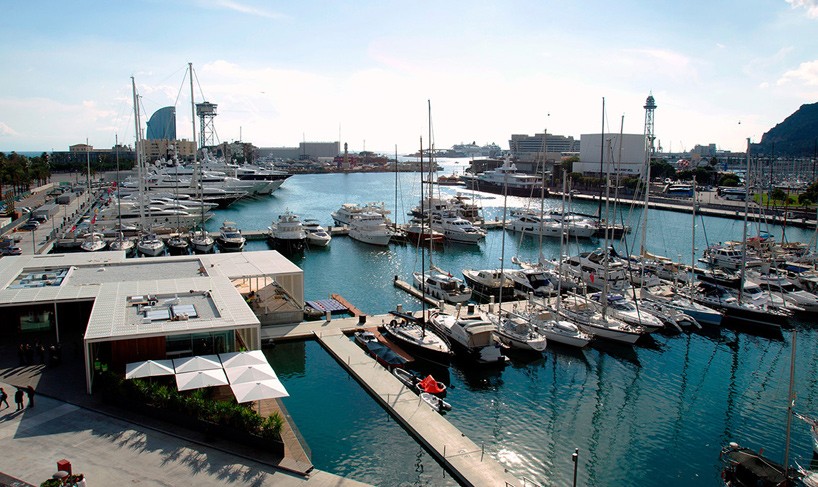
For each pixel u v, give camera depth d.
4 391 38.78
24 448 32.38
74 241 102.81
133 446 33.12
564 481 36.25
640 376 53.31
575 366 55.00
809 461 39.06
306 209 192.00
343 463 36.47
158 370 37.75
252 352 41.56
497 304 71.31
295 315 62.19
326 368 51.59
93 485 29.12
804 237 138.75
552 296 76.69
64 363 44.78
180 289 52.16
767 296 74.69
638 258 92.62
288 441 35.19
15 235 110.50
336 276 90.56
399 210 191.75
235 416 33.84
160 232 124.88
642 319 63.78
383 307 72.38
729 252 99.88
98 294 49.97
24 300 48.31
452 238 123.69
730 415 45.91
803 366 56.47
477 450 37.28
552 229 132.75
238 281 73.38
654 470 37.91
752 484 33.97
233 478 30.59
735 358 58.25
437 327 59.84
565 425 43.50
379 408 44.06
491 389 49.50
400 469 35.81
